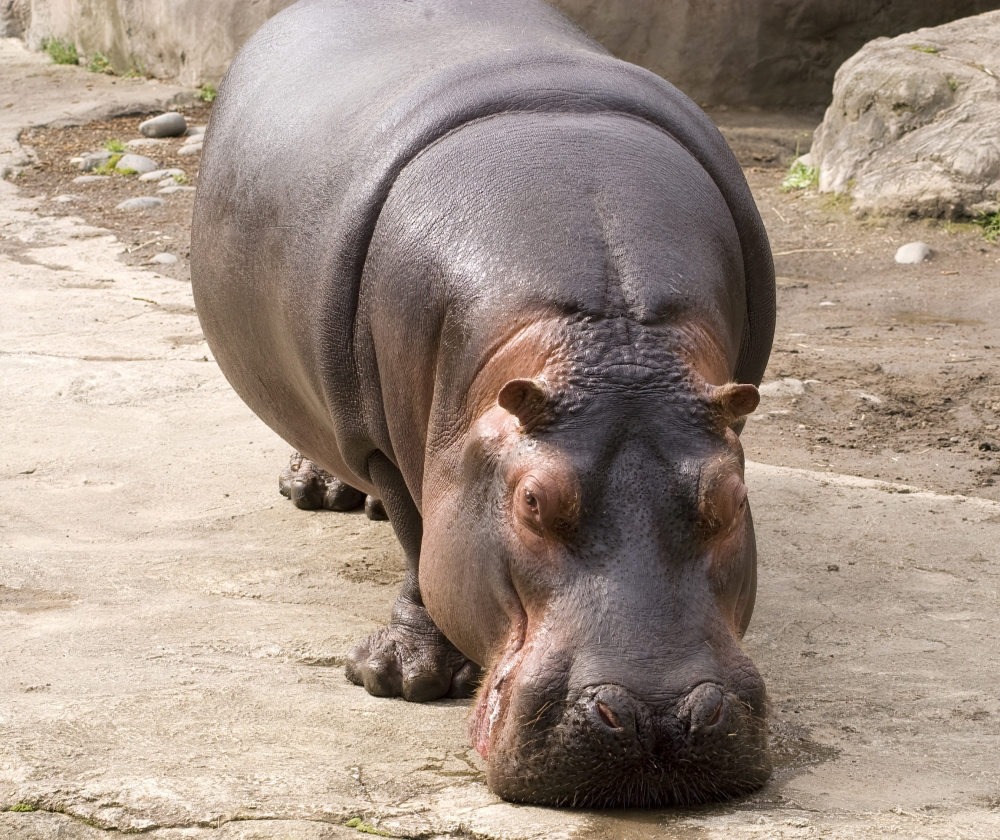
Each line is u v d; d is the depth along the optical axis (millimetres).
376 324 8531
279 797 7059
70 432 15180
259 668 9312
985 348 19641
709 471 6695
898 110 27594
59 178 32188
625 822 6562
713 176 9109
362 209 8672
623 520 6645
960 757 7797
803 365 18766
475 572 7172
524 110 8742
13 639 9727
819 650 9766
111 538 12219
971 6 36719
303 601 10781
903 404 17219
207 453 14648
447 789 7211
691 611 6590
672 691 6395
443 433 7754
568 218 7773
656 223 7895
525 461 6812
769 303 9430
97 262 24656
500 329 7484
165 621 10141
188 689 8766
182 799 6996
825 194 28484
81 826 6828
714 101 36375
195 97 39969
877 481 13875
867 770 7574
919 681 9148
